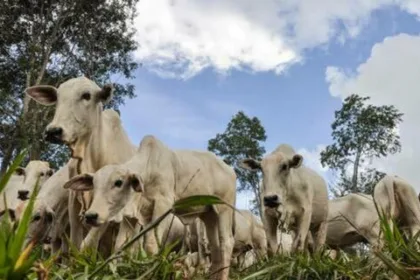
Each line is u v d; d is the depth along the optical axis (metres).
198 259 10.05
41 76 20.77
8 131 18.95
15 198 9.14
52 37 21.36
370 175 30.14
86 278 2.68
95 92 7.12
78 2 21.61
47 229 6.50
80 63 22.00
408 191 10.61
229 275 7.84
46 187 7.57
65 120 6.80
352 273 4.17
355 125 30.77
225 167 8.41
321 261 4.68
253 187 22.44
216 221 8.28
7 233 1.93
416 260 3.27
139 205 6.94
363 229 12.92
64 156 18.50
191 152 8.10
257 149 31.88
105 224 6.48
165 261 3.77
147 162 7.09
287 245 12.37
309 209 9.84
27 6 21.47
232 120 32.28
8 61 21.30
